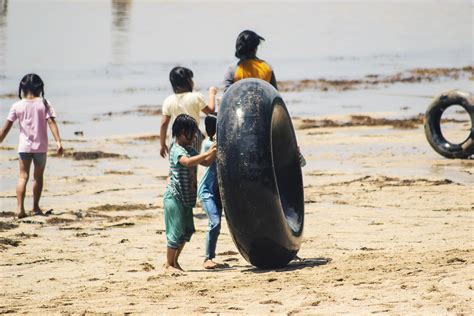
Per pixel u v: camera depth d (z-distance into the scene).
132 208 40.06
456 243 29.47
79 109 80.50
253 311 20.11
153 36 150.50
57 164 52.97
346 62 124.38
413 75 108.88
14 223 36.66
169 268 27.08
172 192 26.48
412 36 161.00
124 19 176.62
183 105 32.50
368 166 51.00
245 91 25.70
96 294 23.27
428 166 51.00
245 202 25.03
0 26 157.88
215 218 27.31
